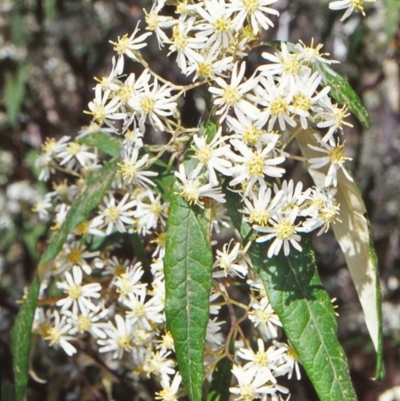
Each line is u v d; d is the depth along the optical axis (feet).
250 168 1.25
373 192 3.15
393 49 2.58
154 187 1.53
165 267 1.26
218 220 1.49
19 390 1.61
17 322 1.62
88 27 3.14
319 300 1.29
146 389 2.08
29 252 2.82
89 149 1.99
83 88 3.18
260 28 1.32
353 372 2.93
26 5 3.13
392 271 3.11
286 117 1.25
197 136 1.34
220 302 1.53
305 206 1.30
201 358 1.25
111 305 1.70
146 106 1.33
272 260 1.30
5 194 3.14
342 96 1.30
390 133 4.43
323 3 3.00
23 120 3.21
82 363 2.24
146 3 2.95
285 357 1.38
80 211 1.57
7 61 3.14
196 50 1.32
